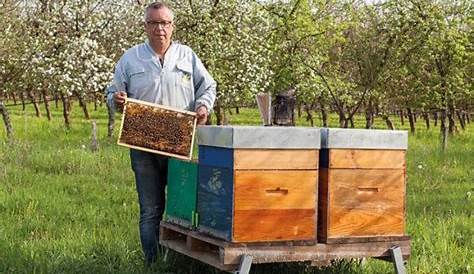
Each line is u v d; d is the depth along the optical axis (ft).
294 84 78.84
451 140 86.99
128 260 20.68
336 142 17.28
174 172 19.67
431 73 91.15
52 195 33.45
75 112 148.87
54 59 76.84
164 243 19.76
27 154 46.09
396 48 77.77
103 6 79.92
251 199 16.60
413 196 37.42
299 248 17.08
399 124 155.63
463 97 92.79
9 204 30.50
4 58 75.56
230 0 74.13
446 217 30.68
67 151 48.98
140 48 20.42
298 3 78.13
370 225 17.90
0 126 81.61
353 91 81.46
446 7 81.76
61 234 24.73
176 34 74.02
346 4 80.53
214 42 72.79
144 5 77.46
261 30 78.59
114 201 33.30
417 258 22.21
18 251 21.15
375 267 20.95
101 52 80.38
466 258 22.91
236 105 80.18
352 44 79.36
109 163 44.83
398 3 76.79
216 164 17.19
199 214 18.08
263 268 20.04
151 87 20.06
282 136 16.71
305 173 17.08
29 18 78.38
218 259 17.33
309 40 80.53
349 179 17.56
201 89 20.85
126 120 18.69
